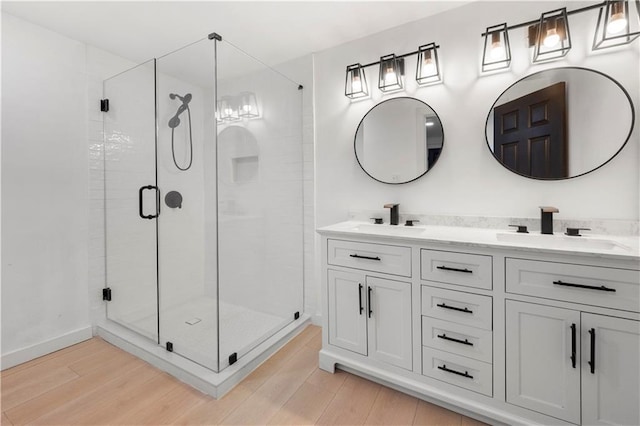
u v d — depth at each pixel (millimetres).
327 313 1836
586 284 1156
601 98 1494
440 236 1549
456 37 1863
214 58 1752
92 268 2266
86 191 2229
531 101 1650
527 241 1553
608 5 1404
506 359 1322
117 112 2230
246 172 2002
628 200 1458
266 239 2152
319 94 2404
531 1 1655
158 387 1669
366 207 2217
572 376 1192
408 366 1570
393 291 1602
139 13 1876
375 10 1886
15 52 1868
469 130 1834
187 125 1892
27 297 1940
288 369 1846
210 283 1796
